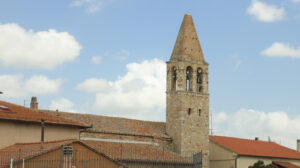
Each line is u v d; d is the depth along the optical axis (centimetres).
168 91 7944
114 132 7025
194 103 7844
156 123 8038
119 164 5075
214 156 8694
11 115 5553
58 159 4641
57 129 5903
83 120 6969
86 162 4741
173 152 7062
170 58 8075
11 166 4203
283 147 10038
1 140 5466
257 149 9012
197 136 7756
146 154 6456
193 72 7938
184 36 8075
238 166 8275
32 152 4734
